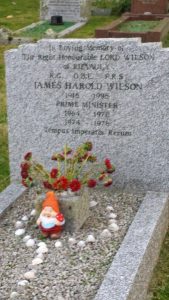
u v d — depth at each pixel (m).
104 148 2.10
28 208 1.98
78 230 1.79
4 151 2.69
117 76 1.99
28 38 4.41
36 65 2.06
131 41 1.93
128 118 2.03
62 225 1.76
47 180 1.87
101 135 2.08
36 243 1.73
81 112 2.08
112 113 2.04
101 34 4.11
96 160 2.03
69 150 1.97
